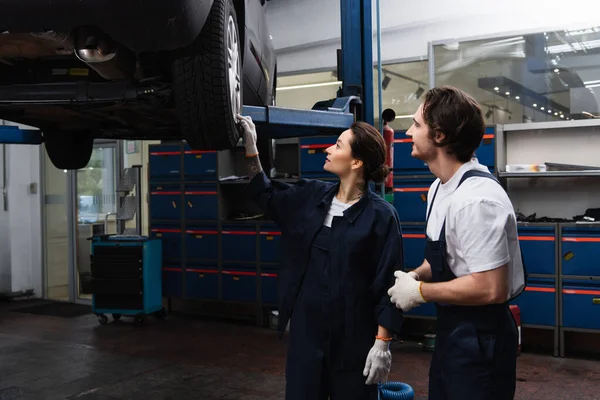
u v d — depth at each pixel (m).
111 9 1.97
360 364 2.20
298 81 6.87
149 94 2.38
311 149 5.71
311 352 2.19
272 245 6.09
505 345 1.70
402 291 1.73
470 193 1.66
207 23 2.28
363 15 3.58
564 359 4.96
